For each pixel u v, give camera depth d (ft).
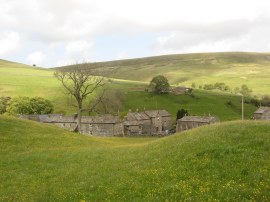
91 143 208.23
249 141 111.55
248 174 86.63
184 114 624.59
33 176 121.19
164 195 81.20
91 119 537.65
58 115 577.43
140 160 123.13
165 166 104.94
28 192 101.19
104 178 105.19
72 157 151.23
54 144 188.44
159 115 627.05
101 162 134.92
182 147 122.42
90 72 375.45
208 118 541.75
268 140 110.01
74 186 101.45
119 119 543.80
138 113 607.78
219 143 114.42
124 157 137.59
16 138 187.93
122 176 103.35
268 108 631.15
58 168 132.46
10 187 108.47
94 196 88.79
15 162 143.43
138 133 570.05
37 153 160.76
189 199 75.72
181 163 104.22
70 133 239.50
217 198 75.00
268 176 83.56
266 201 71.26
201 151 109.60
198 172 93.91
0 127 201.67
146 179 95.71
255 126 131.13
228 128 134.00
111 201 82.89
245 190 76.64
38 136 200.95
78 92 365.20
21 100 634.02
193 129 161.07
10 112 624.59
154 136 526.16
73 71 373.81
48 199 92.22
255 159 95.91
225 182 84.12
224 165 95.14
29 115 581.53
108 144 220.02
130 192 86.89
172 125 653.71
